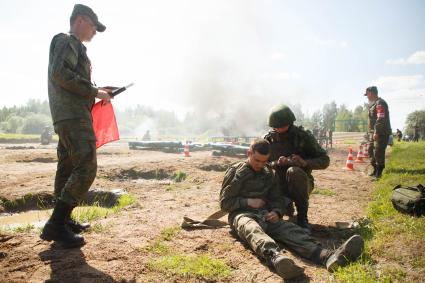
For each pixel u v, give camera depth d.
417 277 2.89
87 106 3.44
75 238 3.41
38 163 11.75
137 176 9.45
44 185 7.24
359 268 3.01
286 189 4.39
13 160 12.29
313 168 4.26
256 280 2.91
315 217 4.88
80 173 3.32
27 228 4.20
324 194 6.57
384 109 8.38
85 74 3.49
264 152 3.74
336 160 13.62
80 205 6.20
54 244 3.51
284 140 4.43
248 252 3.47
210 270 3.04
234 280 2.92
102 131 4.02
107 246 3.48
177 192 6.80
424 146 17.73
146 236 3.85
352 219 4.74
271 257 3.04
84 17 3.48
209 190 7.00
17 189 6.82
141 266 3.07
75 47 3.35
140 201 5.92
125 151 17.02
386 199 5.55
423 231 3.81
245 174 3.86
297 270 2.88
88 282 2.74
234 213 3.88
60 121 3.29
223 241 3.77
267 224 3.67
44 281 2.74
